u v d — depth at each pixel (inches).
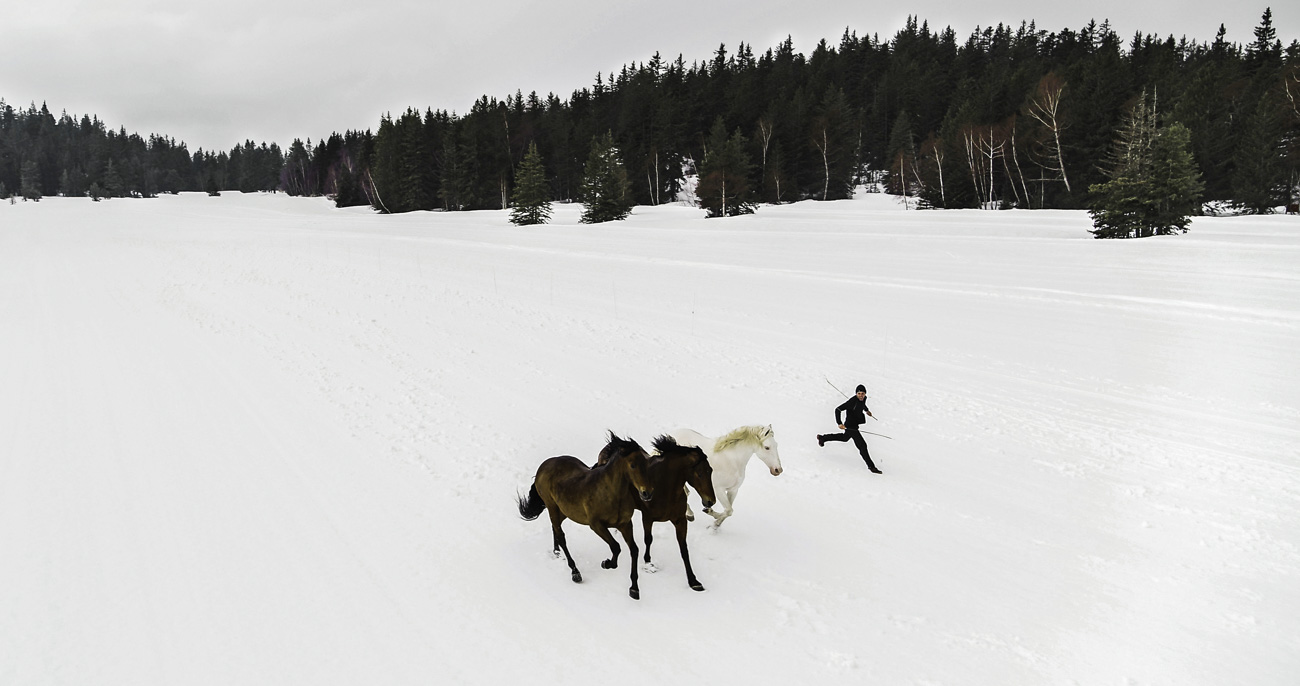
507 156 4146.2
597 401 554.9
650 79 4965.6
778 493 397.1
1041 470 422.9
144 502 366.6
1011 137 2908.5
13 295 992.9
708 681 230.7
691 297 982.4
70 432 469.4
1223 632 258.2
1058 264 1157.1
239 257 1288.1
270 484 391.5
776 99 4037.9
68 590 283.3
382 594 283.3
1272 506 363.3
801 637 255.8
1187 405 524.4
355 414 512.7
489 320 826.2
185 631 256.8
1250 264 1038.4
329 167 6136.8
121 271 1202.6
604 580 299.6
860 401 427.2
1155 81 2970.0
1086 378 598.2
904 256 1344.7
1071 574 303.6
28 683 227.9
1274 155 2229.3
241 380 592.1
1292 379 568.4
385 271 1139.3
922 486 403.2
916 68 4562.0
